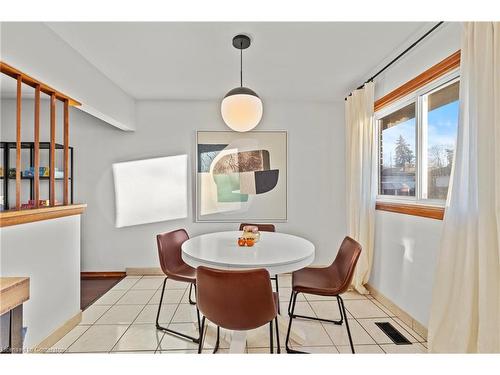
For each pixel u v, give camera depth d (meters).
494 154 1.52
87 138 3.67
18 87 1.83
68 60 2.28
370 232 2.96
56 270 2.11
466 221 1.73
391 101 2.72
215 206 3.74
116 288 3.23
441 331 1.82
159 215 3.73
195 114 3.75
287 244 2.18
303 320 2.48
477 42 1.61
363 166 3.04
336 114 3.82
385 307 2.75
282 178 3.77
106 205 3.70
